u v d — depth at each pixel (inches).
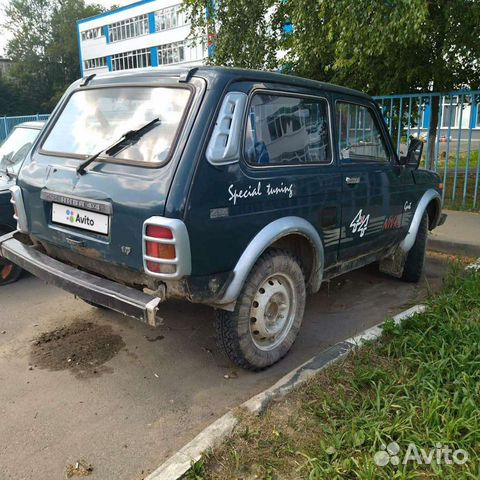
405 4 241.4
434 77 347.6
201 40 442.3
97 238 122.8
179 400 125.8
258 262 127.9
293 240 144.7
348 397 118.9
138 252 114.3
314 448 102.0
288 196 132.6
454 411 108.4
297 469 96.5
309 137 145.5
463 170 554.9
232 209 117.7
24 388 130.6
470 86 369.7
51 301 189.3
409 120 352.5
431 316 155.0
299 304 142.8
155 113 123.5
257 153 126.4
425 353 132.4
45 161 141.2
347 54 323.9
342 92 159.8
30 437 111.3
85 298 120.8
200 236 111.6
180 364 143.6
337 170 152.6
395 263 205.5
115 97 135.0
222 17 396.8
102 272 129.8
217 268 117.1
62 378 135.7
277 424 110.5
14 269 207.5
